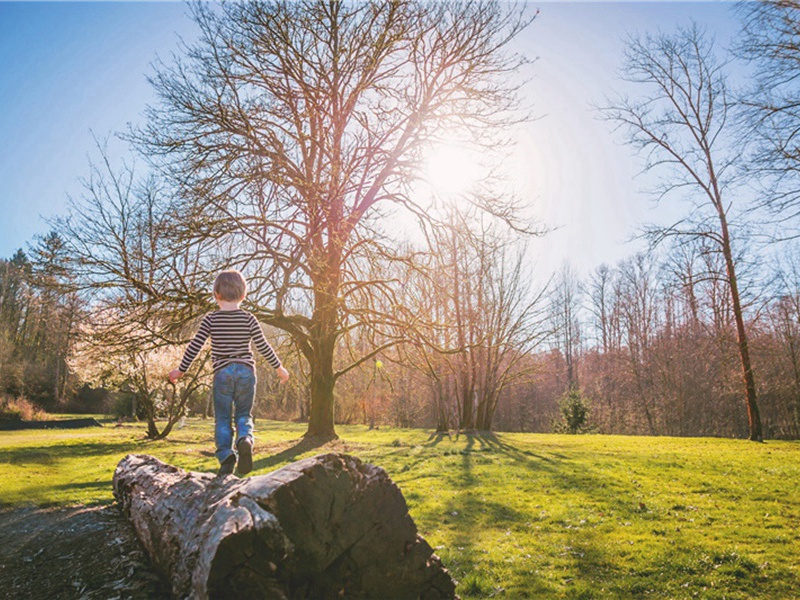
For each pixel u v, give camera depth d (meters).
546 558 6.77
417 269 16.39
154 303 14.45
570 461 15.60
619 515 8.90
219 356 4.63
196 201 14.29
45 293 14.50
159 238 14.22
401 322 16.42
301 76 16.06
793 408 40.41
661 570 6.28
